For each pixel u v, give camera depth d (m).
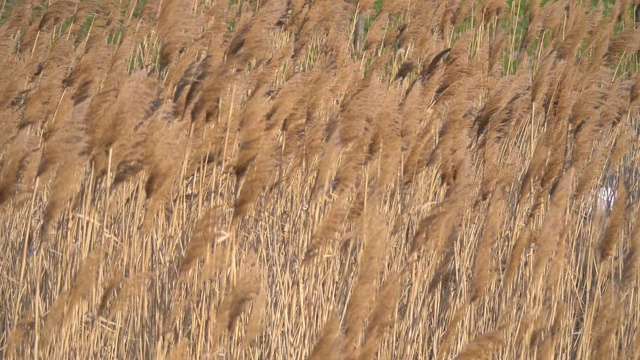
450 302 23.92
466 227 25.73
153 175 21.20
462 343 23.17
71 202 22.75
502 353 23.17
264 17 25.38
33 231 24.31
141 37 37.78
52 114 27.77
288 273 23.06
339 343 18.16
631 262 22.45
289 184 26.59
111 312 20.44
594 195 28.17
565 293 25.67
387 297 18.86
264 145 21.33
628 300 25.05
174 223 23.73
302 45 37.41
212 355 19.66
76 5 37.44
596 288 23.69
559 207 21.94
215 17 38.19
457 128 25.62
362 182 24.67
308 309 22.52
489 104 27.27
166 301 22.42
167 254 23.42
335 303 22.48
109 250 23.33
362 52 39.84
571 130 29.12
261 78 29.11
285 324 22.19
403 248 25.00
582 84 32.66
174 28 27.59
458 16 41.78
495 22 43.28
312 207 24.30
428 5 39.62
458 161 25.30
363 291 18.72
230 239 21.55
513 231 25.27
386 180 22.88
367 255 18.84
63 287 22.55
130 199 23.89
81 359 21.67
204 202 25.34
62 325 20.88
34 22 38.00
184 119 24.11
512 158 28.30
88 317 21.89
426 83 30.08
